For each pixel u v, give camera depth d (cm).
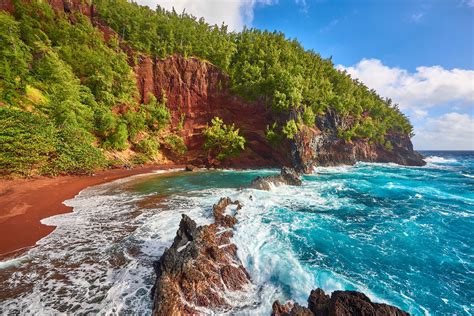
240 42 6469
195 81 5284
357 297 615
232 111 5244
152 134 4725
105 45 5006
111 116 3838
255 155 4688
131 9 6188
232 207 1600
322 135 4578
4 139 2073
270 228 1270
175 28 6119
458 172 4009
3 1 4288
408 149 6700
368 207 1730
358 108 5759
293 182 2539
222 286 795
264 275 873
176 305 665
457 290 798
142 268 912
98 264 940
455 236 1227
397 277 862
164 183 2678
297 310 607
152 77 5144
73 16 5094
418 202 1881
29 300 727
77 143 2842
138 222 1382
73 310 685
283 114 4375
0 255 1009
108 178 2878
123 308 699
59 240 1152
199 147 4994
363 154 5606
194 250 888
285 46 6544
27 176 2238
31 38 4109
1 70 2798
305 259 966
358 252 1041
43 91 3397
